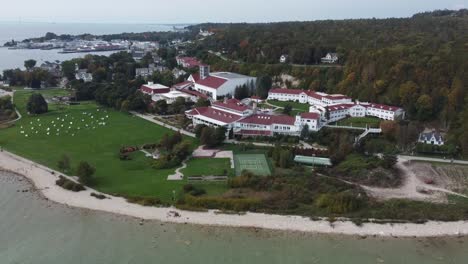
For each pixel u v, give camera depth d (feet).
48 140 551.18
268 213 345.31
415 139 498.69
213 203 355.77
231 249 296.71
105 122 643.86
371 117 606.14
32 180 417.69
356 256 289.53
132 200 366.63
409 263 281.54
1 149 512.63
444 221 334.24
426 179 415.64
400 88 613.11
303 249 297.94
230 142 536.83
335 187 386.52
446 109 549.13
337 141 494.18
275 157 461.37
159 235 315.17
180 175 422.41
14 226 326.44
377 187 396.98
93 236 312.71
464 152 472.85
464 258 288.51
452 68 602.85
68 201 369.30
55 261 280.10
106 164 458.91
